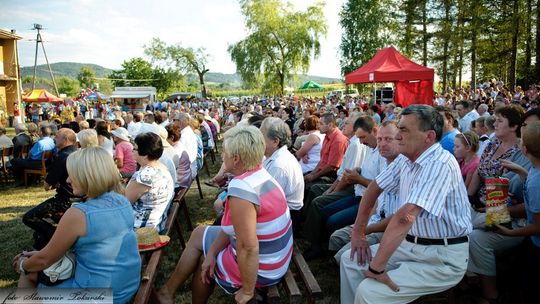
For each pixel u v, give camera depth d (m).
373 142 3.75
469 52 24.20
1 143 8.10
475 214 3.29
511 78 21.12
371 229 2.84
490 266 2.86
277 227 2.31
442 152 2.25
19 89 24.45
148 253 2.97
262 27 37.69
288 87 40.19
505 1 21.09
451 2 25.58
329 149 4.89
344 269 2.60
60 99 32.31
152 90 47.59
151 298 2.70
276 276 2.39
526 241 2.69
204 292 2.56
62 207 3.92
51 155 7.71
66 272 2.08
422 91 12.35
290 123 11.20
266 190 2.26
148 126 6.46
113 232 2.13
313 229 3.86
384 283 2.20
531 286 2.61
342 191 4.00
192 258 2.65
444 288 2.33
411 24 29.69
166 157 4.45
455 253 2.31
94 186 2.14
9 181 8.29
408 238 2.41
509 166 2.94
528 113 3.29
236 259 2.35
